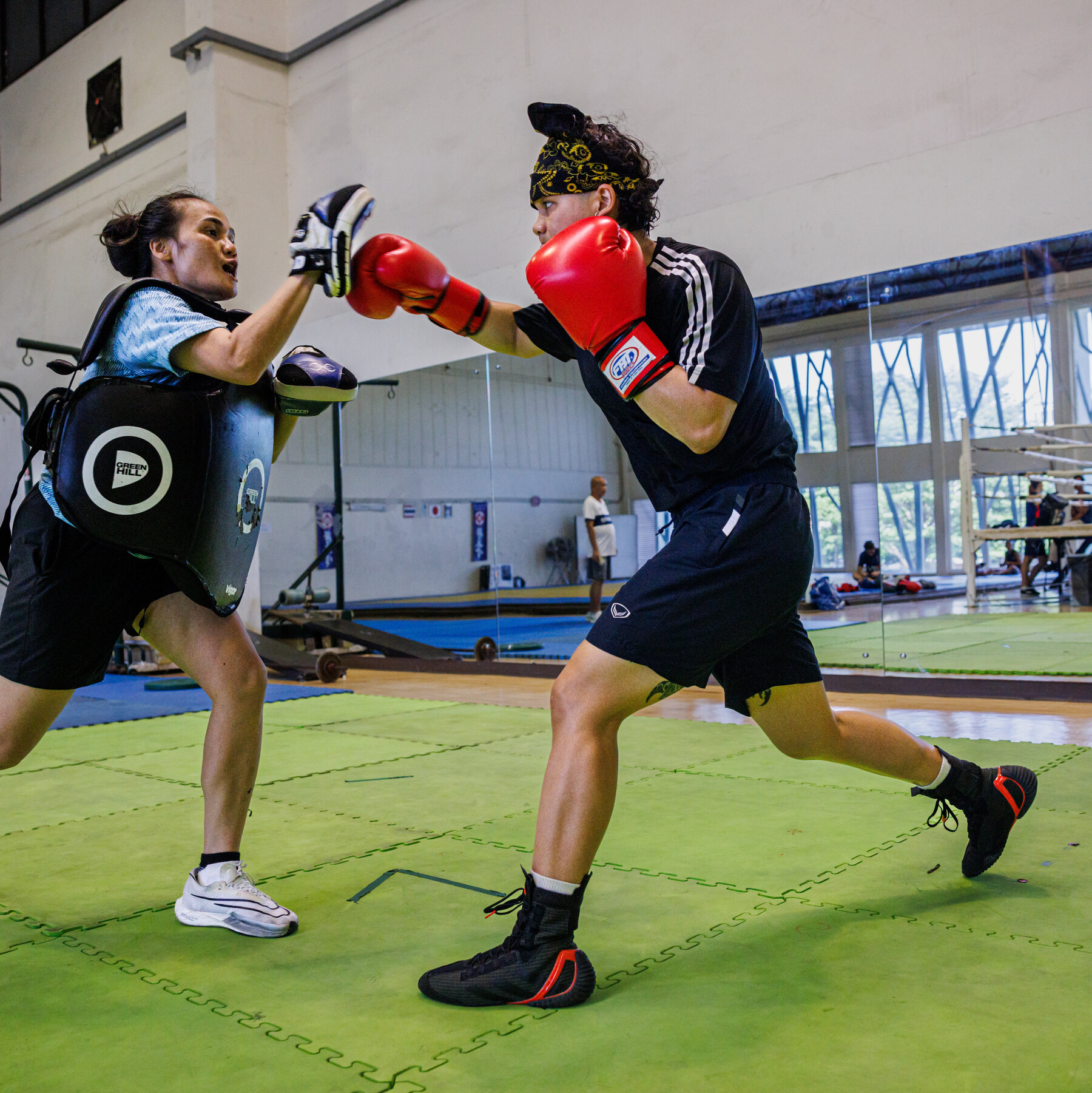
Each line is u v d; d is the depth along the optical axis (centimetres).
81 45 945
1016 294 492
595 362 153
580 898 143
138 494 154
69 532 160
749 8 530
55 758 361
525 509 890
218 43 756
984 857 192
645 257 150
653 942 167
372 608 872
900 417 558
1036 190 436
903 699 452
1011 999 141
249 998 149
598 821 141
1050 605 740
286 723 440
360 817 262
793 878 200
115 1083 123
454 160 684
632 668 142
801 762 317
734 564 142
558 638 700
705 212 551
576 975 142
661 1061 125
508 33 647
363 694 539
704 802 265
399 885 203
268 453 178
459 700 506
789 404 579
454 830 246
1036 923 171
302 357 177
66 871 220
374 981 155
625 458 843
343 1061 127
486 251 669
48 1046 134
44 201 1019
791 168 518
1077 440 536
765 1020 136
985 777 190
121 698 534
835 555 588
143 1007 146
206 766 183
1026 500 676
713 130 548
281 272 790
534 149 638
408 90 711
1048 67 433
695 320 138
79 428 153
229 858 183
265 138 784
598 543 819
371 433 864
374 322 750
